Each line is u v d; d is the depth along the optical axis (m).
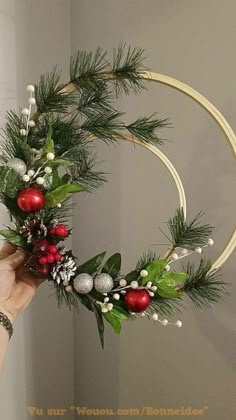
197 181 0.78
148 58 0.79
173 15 0.75
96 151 0.88
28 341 0.85
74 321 0.98
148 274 0.53
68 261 0.52
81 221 0.92
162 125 0.63
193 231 0.56
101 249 0.90
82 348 0.98
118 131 0.69
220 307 0.79
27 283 0.57
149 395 0.90
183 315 0.84
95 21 0.84
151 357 0.89
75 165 0.60
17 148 0.54
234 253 0.76
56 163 0.52
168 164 0.60
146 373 0.90
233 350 0.79
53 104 0.56
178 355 0.85
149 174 0.82
